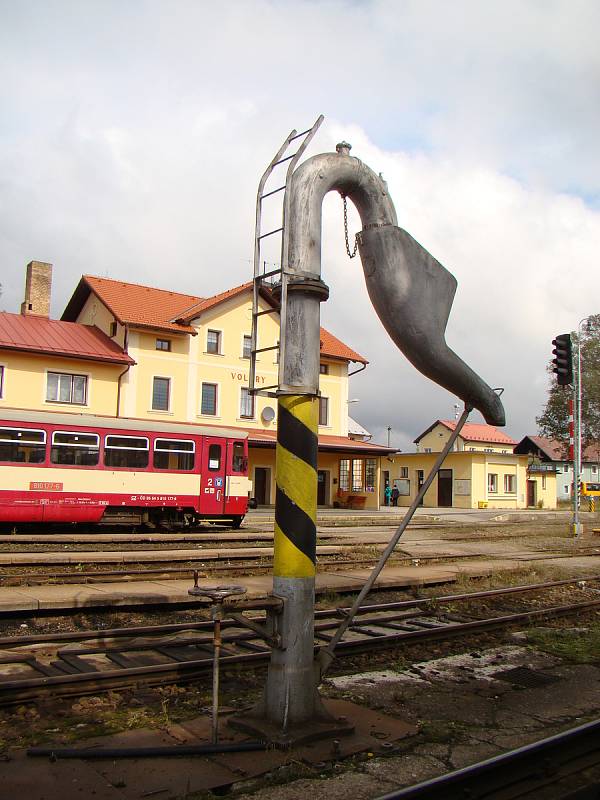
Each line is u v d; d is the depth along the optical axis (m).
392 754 4.94
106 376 34.72
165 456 21.89
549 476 55.25
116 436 20.98
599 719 5.54
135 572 12.66
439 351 5.44
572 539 25.03
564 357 21.72
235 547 18.44
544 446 70.19
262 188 5.55
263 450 39.12
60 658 7.36
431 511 43.59
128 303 37.72
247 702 6.04
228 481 23.08
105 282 39.66
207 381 38.06
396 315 5.38
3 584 11.61
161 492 21.67
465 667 7.60
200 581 12.22
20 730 5.25
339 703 6.04
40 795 4.13
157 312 37.94
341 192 5.66
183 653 7.66
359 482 43.00
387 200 5.61
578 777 4.75
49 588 10.87
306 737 4.94
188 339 37.59
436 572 14.00
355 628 9.43
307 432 5.19
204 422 37.75
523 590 12.59
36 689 5.92
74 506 20.09
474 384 5.62
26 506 19.38
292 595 5.13
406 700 6.32
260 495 39.06
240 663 7.00
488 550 20.08
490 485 50.97
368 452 40.75
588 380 51.56
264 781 4.42
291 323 5.21
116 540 18.50
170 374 36.81
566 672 7.51
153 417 36.06
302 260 5.23
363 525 29.22
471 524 32.12
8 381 32.03
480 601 11.70
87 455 20.44
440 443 66.00
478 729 5.57
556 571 15.63
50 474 19.78
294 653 5.11
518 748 4.96
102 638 8.14
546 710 6.13
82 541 17.98
